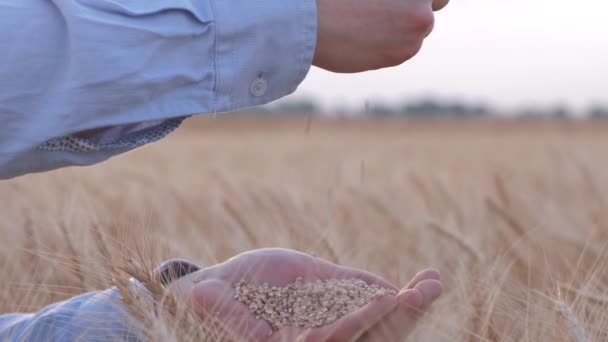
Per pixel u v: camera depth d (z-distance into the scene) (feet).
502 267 4.90
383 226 7.08
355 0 3.16
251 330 3.63
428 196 8.28
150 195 8.98
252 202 7.25
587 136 40.75
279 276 3.89
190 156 25.23
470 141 46.60
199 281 3.82
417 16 3.18
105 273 4.05
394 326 3.55
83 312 3.71
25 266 4.87
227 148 34.73
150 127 3.20
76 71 3.00
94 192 8.23
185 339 3.60
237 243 6.07
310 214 6.95
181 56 3.08
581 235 6.41
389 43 3.20
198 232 6.48
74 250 4.59
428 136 59.41
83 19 2.99
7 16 3.02
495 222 6.65
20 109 3.03
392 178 12.48
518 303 4.39
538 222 6.77
